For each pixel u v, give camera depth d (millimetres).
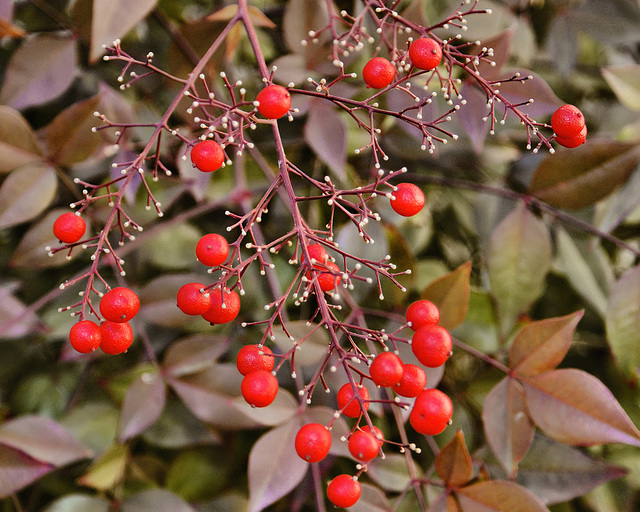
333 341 362
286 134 445
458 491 386
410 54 372
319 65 416
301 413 394
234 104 366
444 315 400
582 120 370
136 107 437
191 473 430
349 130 440
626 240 463
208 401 413
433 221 465
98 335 368
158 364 418
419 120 374
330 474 431
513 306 420
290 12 413
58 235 369
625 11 452
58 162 410
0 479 395
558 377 392
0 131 402
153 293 421
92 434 425
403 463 404
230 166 445
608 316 417
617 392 446
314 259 370
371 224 419
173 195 427
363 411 357
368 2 389
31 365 447
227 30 378
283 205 440
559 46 458
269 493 384
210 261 363
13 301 412
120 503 416
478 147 412
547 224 450
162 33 454
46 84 413
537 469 411
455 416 432
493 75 411
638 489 432
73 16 412
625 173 411
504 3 449
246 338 439
